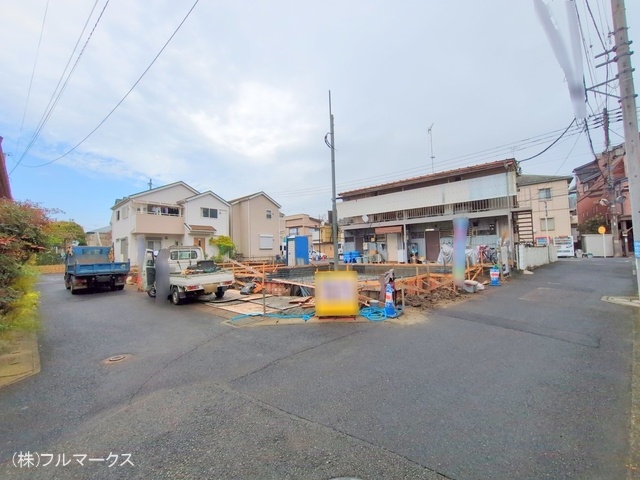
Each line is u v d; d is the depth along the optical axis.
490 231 18.05
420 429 2.65
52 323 7.12
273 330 6.05
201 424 2.81
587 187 29.19
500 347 4.75
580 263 18.16
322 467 2.20
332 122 11.09
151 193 23.95
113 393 3.54
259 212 28.97
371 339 5.30
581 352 4.45
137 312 8.25
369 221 23.53
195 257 11.40
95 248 14.10
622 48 7.67
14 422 2.96
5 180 10.45
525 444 2.41
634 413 2.83
